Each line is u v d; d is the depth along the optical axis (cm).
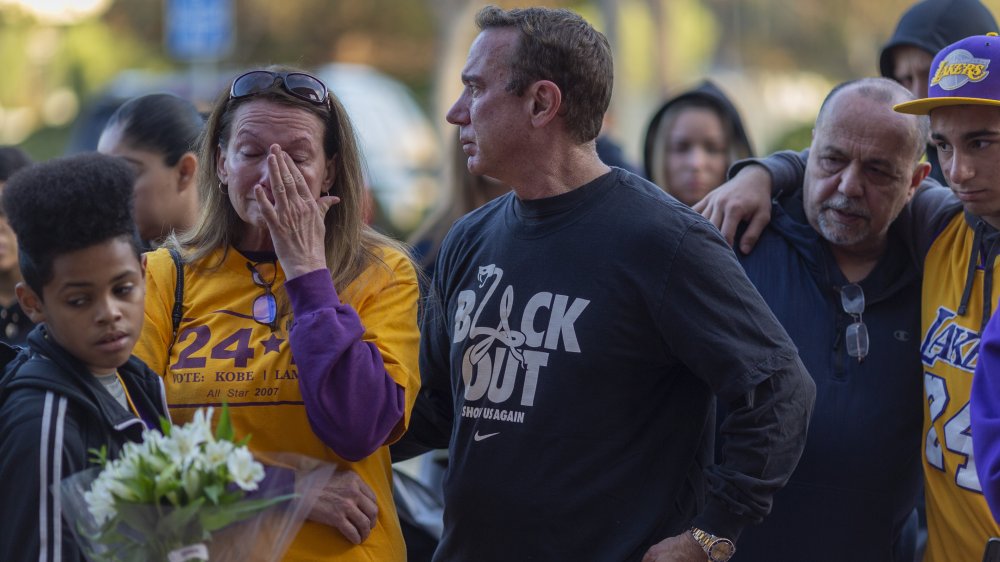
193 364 651
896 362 756
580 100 673
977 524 700
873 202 745
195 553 514
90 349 550
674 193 1215
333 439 621
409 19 5716
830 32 5866
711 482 657
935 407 726
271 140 652
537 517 664
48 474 525
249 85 662
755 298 663
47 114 5884
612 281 660
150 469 510
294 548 638
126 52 5978
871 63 5972
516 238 693
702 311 648
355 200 682
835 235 754
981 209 702
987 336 646
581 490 661
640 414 669
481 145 684
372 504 655
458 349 704
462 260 726
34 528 521
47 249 541
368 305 672
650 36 4828
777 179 822
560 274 671
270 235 657
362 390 624
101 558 518
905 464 757
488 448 678
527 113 673
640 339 660
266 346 651
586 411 662
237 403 642
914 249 770
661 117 1232
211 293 667
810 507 754
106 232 545
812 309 773
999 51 692
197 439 518
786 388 650
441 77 4397
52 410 537
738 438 652
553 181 681
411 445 773
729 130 1219
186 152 884
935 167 966
